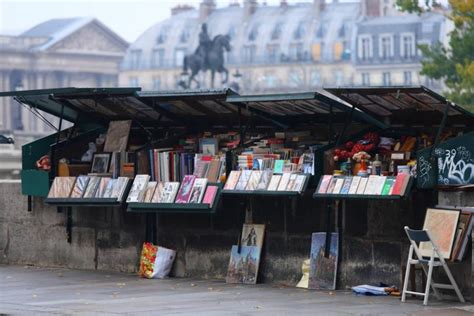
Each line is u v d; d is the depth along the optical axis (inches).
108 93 708.7
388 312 542.6
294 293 623.2
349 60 4891.7
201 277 697.0
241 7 5329.7
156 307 575.2
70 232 759.1
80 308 578.6
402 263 609.9
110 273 730.2
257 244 669.9
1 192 796.6
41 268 764.6
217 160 682.2
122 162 726.5
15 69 5807.1
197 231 698.2
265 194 645.9
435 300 582.6
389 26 4744.1
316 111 672.4
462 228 572.7
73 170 748.6
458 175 589.9
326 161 644.7
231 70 5221.5
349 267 633.6
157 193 686.5
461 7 1878.7
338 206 635.5
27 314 565.6
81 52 5930.1
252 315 541.0
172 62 5546.3
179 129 747.4
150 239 717.9
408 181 597.3
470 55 1888.5
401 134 651.5
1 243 796.6
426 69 1941.4
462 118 630.5
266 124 711.1
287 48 5083.7
